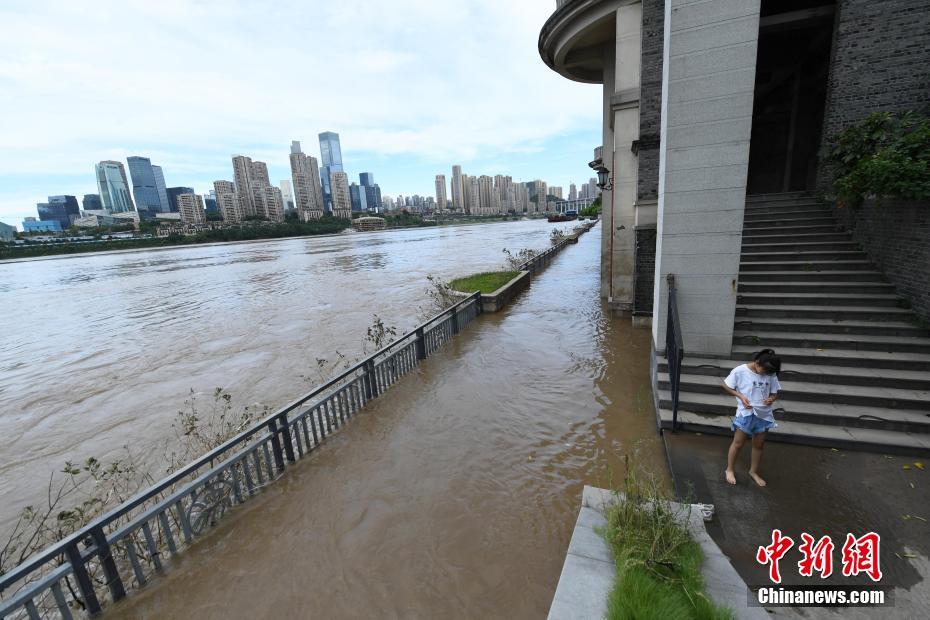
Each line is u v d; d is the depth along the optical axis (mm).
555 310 14234
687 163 6254
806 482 4387
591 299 15844
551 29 13086
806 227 8422
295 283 27734
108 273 47500
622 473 5105
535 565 3840
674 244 6477
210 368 11422
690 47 6039
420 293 20781
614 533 3623
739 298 7234
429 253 47250
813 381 5711
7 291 35531
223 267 44281
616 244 12531
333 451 5949
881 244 7066
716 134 6078
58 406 9602
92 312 22172
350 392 7008
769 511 4012
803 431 5055
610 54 13406
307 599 3615
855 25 7840
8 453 7578
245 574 3912
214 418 8258
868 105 7934
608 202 14656
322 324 15523
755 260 8117
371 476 5336
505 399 7441
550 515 4488
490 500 4781
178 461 6699
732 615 2857
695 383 6016
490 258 38094
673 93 6184
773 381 4246
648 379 8008
